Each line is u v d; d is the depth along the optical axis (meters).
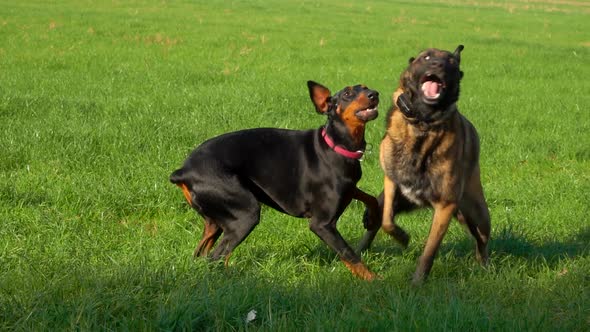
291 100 16.19
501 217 9.56
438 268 7.52
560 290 6.70
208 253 7.46
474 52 27.56
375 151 12.34
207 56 23.48
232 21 34.28
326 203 7.17
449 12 48.34
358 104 6.98
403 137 7.26
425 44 29.23
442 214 7.25
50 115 13.35
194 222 9.12
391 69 22.62
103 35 26.83
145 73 19.47
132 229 8.48
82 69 19.84
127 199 9.38
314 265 7.47
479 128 14.78
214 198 7.05
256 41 27.50
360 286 6.59
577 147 13.45
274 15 38.88
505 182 11.34
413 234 8.87
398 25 37.19
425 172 7.21
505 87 20.30
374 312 5.75
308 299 6.09
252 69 21.42
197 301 5.75
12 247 7.58
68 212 8.93
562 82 21.81
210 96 16.05
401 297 6.17
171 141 11.99
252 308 5.79
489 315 5.82
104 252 7.61
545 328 5.61
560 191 10.73
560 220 9.43
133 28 29.00
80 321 5.49
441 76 6.95
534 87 20.61
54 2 37.59
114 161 10.80
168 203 9.53
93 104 14.71
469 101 17.78
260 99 15.93
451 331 5.43
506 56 26.88
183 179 7.12
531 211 9.84
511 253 8.18
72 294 6.13
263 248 8.09
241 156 7.20
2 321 5.64
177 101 15.43
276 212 9.38
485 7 55.16
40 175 9.92
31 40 24.38
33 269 6.72
